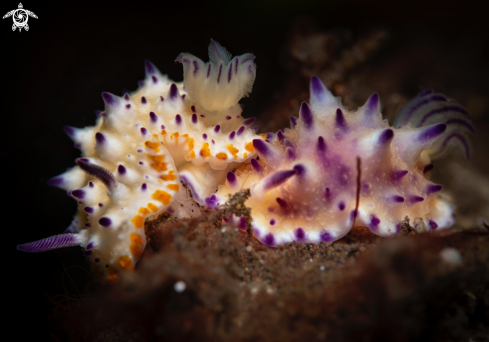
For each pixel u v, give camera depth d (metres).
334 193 0.07
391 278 0.06
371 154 0.07
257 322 0.06
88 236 0.07
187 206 0.07
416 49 0.14
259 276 0.07
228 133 0.07
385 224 0.07
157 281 0.06
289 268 0.07
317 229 0.07
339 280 0.06
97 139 0.07
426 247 0.06
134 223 0.07
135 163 0.07
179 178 0.07
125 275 0.06
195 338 0.06
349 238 0.07
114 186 0.07
